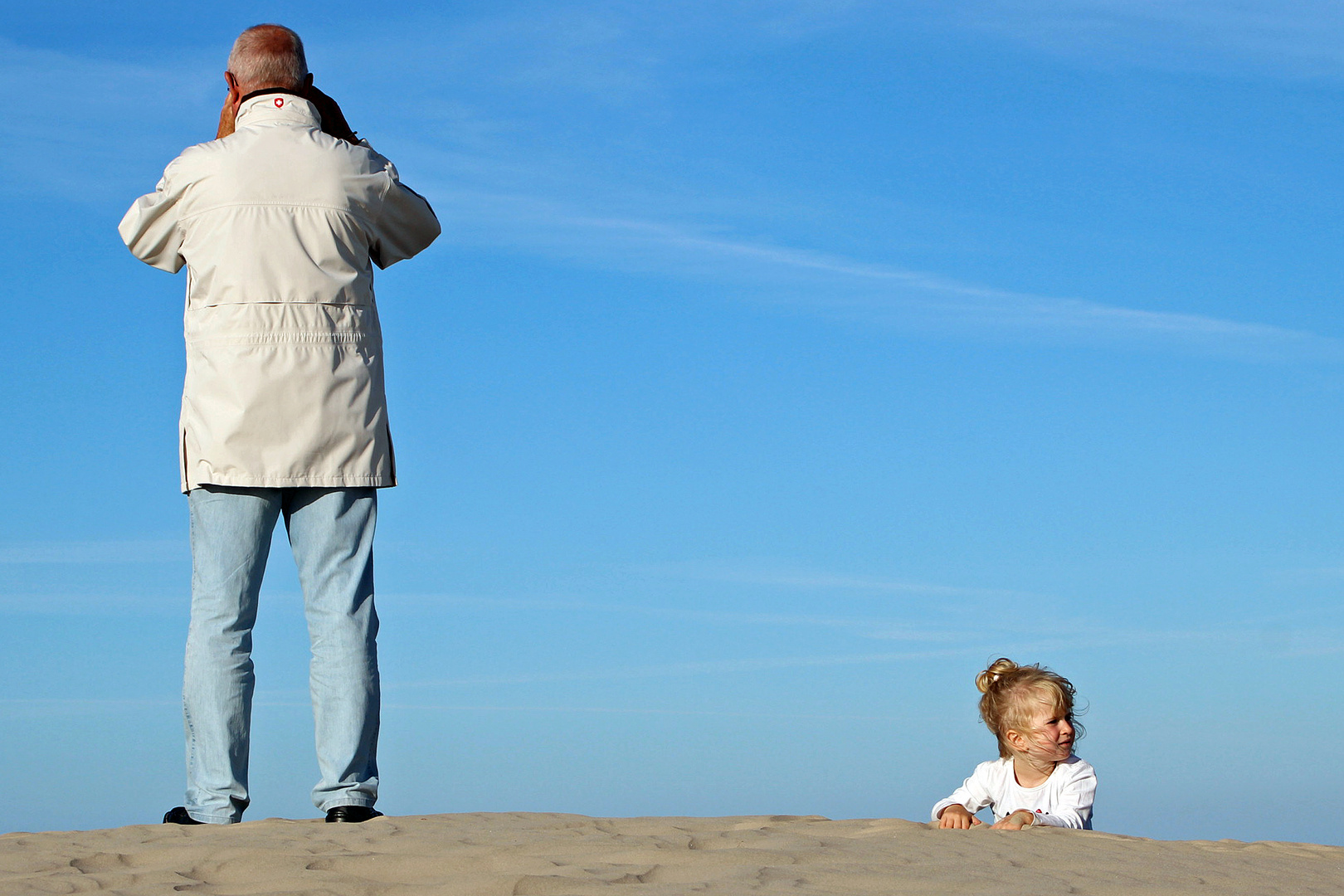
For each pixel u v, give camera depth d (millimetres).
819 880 2592
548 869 2740
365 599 3926
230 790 3748
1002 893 2486
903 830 3406
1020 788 4277
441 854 2920
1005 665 4348
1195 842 3453
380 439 3971
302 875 2719
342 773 3746
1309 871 2951
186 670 3799
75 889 2615
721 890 2479
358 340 3951
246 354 3799
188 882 2676
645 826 3475
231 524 3830
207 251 3854
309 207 3881
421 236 4242
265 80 4023
